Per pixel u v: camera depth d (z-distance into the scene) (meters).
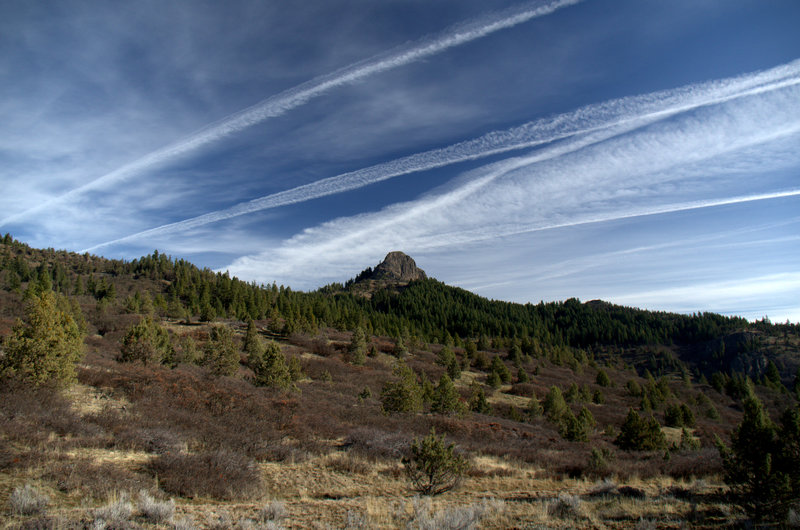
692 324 167.25
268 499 9.99
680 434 38.81
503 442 23.02
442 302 171.50
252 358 40.62
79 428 12.05
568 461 17.78
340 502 9.75
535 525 8.07
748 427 8.97
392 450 15.56
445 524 7.54
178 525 6.70
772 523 8.13
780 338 135.75
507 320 159.12
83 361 22.86
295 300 115.88
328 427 18.86
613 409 52.56
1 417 11.16
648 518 8.60
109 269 125.75
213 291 105.44
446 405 30.56
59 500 7.61
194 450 12.70
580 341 166.75
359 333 58.47
